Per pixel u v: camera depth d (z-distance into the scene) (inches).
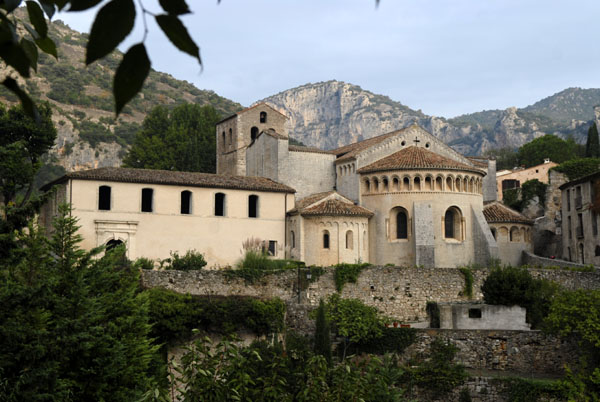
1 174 1302.9
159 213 2736.2
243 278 2309.3
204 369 822.5
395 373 1152.8
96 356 1206.3
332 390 908.0
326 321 1940.2
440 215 2987.2
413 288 2459.4
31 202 968.3
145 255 2689.5
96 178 2635.3
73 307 1215.6
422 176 2987.2
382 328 2057.1
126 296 1465.3
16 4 189.9
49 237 2711.6
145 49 179.2
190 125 5098.4
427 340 2016.5
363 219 2965.1
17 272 1168.8
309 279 2377.0
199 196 2822.3
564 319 1902.1
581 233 3361.2
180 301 1936.5
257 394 876.0
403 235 3009.4
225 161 3966.5
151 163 4589.1
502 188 4822.8
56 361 1034.7
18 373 988.6
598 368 1718.8
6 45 189.3
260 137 3496.6
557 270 2527.1
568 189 3535.9
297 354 1135.6
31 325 1065.5
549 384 1737.2
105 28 175.5
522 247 3302.2
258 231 2913.4
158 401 828.6
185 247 2763.3
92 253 1393.9
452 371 1831.9
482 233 3036.4
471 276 2495.1
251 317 2003.0
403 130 3304.6
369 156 3189.0
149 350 1413.6
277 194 2979.8
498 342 1989.4
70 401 1091.9
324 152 3376.0
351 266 2423.7
